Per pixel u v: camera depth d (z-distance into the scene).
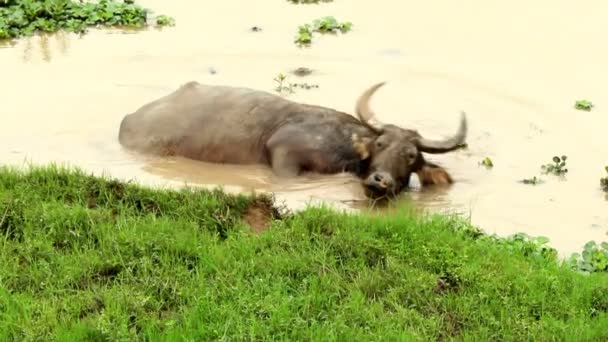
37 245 20.58
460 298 19.56
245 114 27.77
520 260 21.56
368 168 26.80
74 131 29.00
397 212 23.84
